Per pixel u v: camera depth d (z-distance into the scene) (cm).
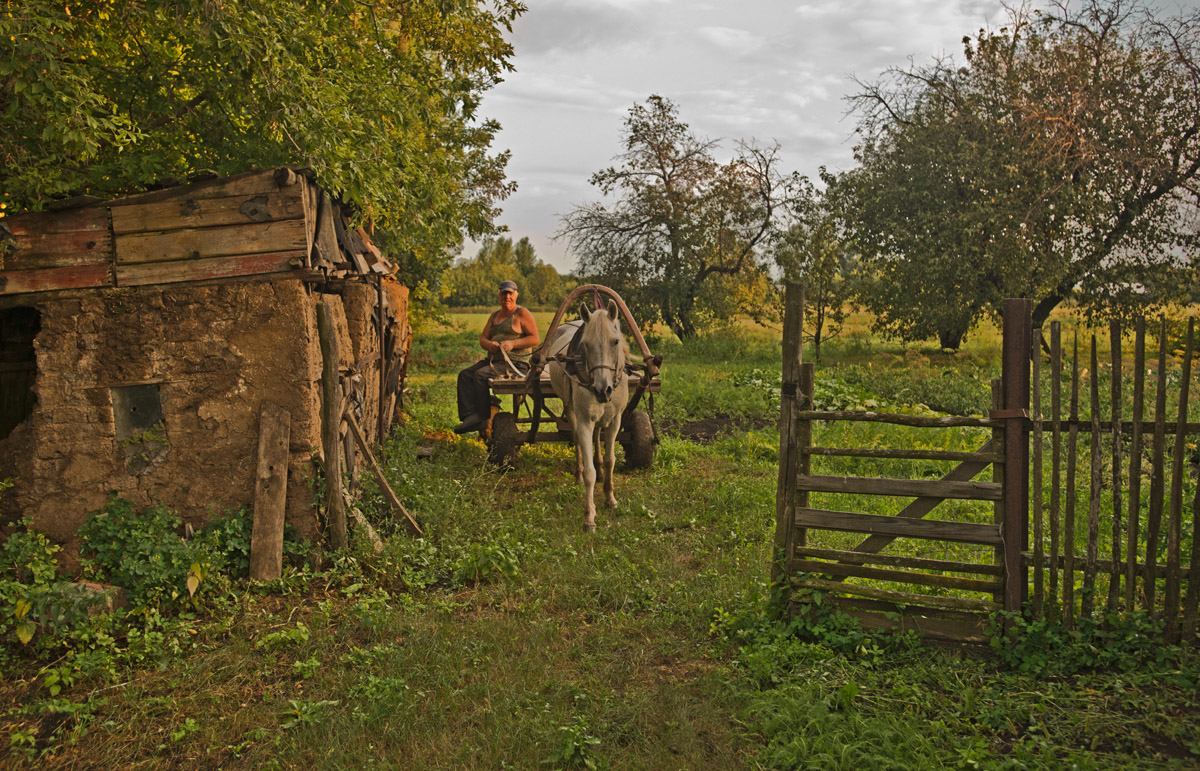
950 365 2470
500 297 1161
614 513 867
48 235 657
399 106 930
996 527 527
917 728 428
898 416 543
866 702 460
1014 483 521
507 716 455
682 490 952
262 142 769
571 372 845
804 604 565
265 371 675
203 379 672
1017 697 460
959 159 2317
